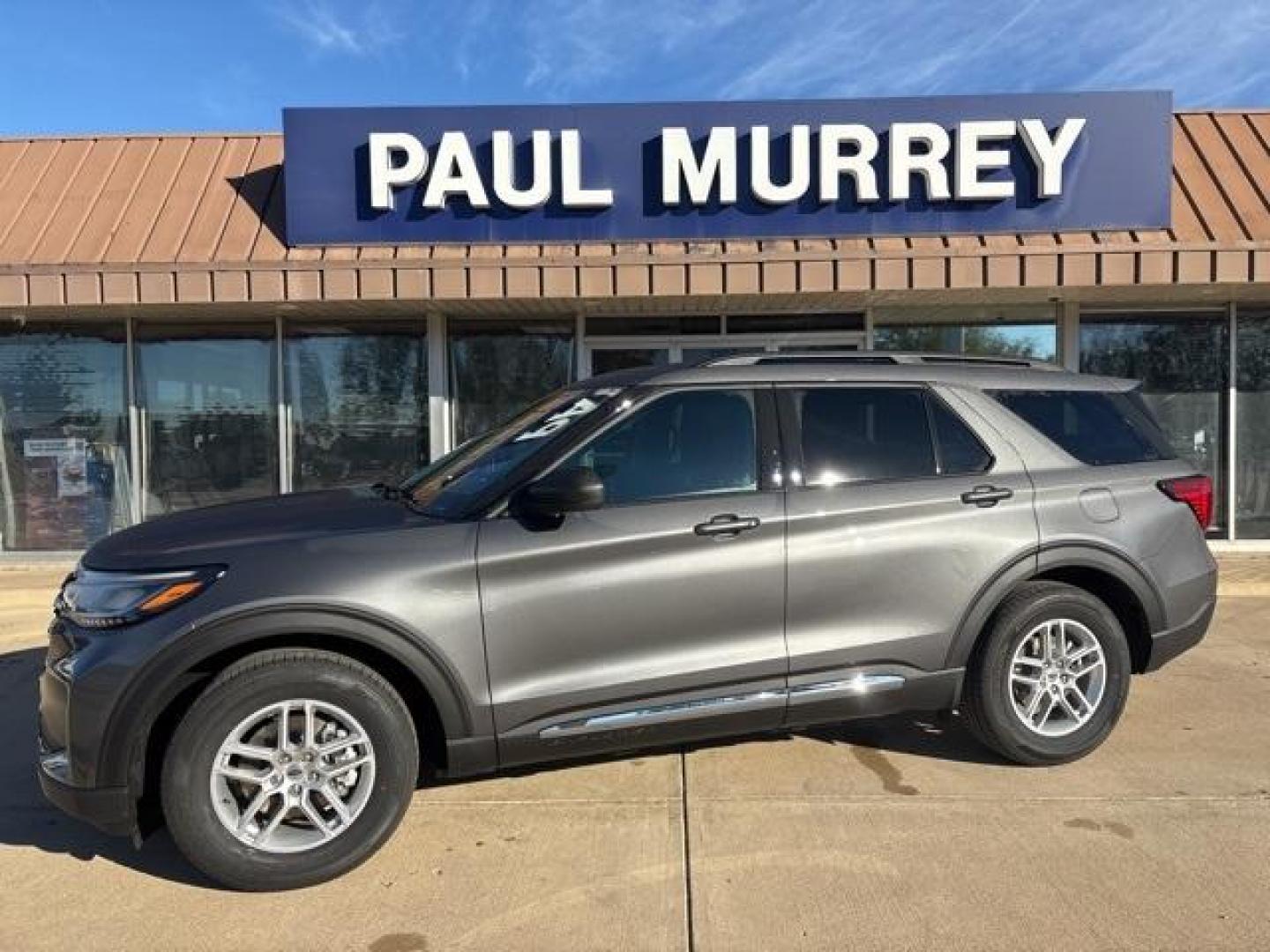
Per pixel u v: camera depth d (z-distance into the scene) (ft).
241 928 10.58
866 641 13.46
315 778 11.48
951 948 9.99
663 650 12.72
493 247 28.55
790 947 10.06
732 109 28.35
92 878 11.75
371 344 32.32
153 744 11.69
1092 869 11.52
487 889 11.28
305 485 32.40
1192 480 15.51
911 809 13.20
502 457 13.44
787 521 13.17
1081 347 31.81
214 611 11.15
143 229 28.94
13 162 31.09
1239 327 31.58
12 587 28.78
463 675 11.93
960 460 14.29
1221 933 10.19
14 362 32.24
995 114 28.14
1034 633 14.38
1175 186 29.04
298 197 28.43
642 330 32.53
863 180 28.12
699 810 13.25
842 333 32.50
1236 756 15.02
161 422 32.37
